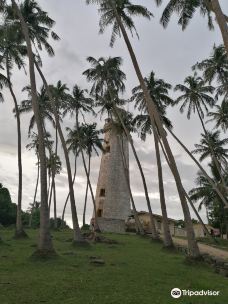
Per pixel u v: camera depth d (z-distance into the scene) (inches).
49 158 2888.8
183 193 1223.5
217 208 2950.3
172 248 1464.1
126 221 2940.5
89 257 1130.7
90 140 2637.8
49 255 1028.5
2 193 3848.4
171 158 1254.3
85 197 2738.7
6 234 1915.6
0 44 1731.1
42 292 693.9
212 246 2110.0
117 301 655.1
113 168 3031.5
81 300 652.7
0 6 1457.9
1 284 736.3
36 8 1579.7
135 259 1175.6
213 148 2551.7
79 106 2372.0
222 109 2418.8
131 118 2341.3
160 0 1219.2
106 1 1380.4
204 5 1268.5
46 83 1539.1
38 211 3954.2
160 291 751.7
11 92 1807.3
